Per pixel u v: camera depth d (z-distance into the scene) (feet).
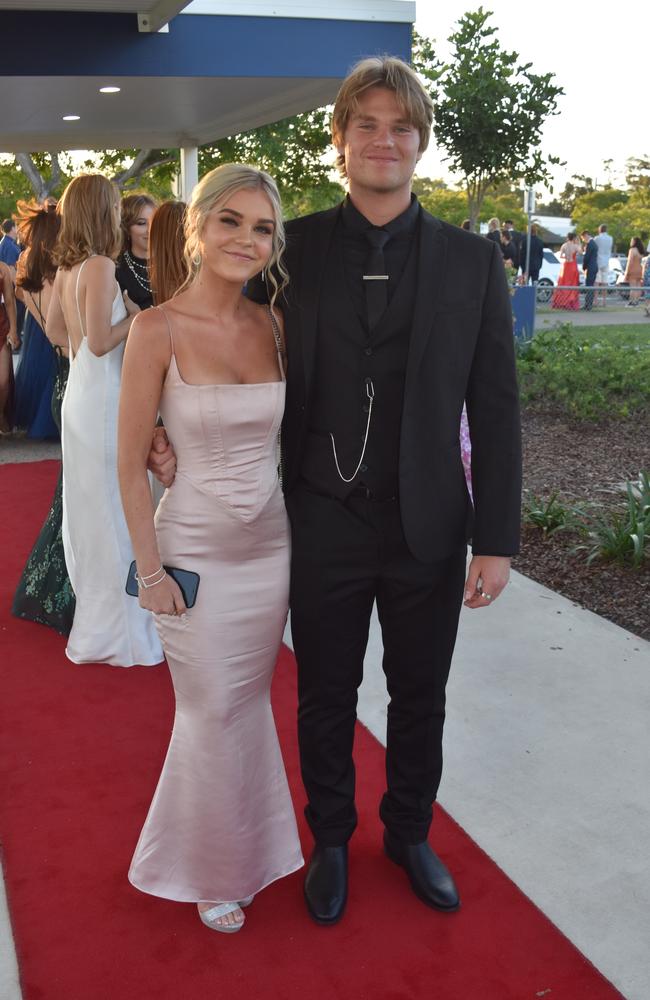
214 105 27.53
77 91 24.18
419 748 7.81
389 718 7.94
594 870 8.28
